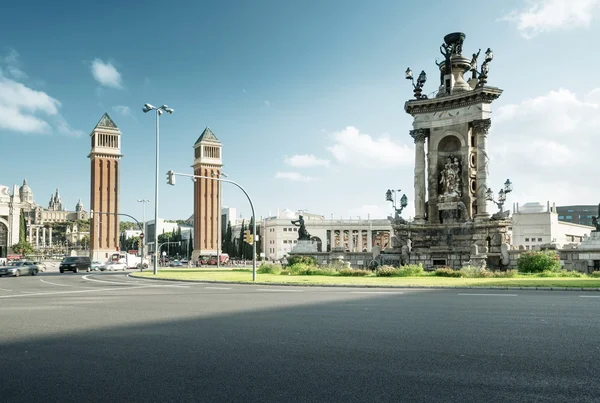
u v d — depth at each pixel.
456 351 9.95
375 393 7.24
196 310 17.38
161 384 7.84
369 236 173.38
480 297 21.69
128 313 16.72
